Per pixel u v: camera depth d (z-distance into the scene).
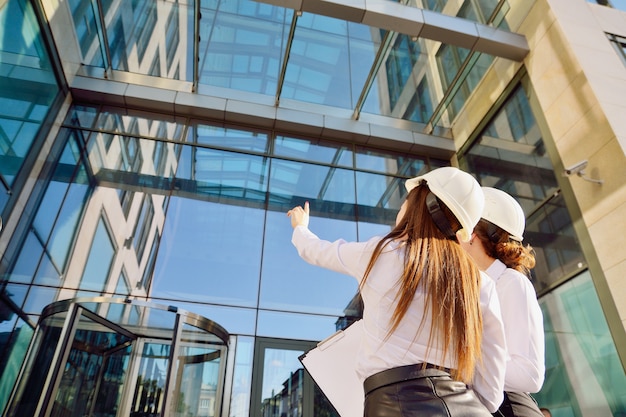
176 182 6.77
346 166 7.77
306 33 7.07
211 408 4.73
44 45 6.02
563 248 5.29
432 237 0.87
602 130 5.05
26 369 4.23
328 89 7.77
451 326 0.76
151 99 7.28
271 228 6.64
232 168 7.19
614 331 4.41
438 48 8.14
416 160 8.18
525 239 5.98
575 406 4.67
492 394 0.84
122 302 4.64
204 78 7.58
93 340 4.42
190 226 6.35
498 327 0.87
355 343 1.28
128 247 5.90
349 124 8.00
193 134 7.42
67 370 4.13
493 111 7.21
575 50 5.70
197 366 4.84
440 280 0.80
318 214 7.07
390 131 8.12
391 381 0.75
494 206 1.40
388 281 0.84
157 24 7.04
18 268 5.22
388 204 7.48
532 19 6.50
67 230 5.77
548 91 6.00
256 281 6.04
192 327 5.00
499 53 6.55
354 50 7.36
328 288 6.18
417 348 0.77
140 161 6.84
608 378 4.37
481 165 7.33
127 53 7.27
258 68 7.43
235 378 5.18
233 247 6.28
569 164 5.43
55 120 6.47
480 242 1.37
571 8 6.26
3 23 4.95
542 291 5.50
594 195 4.98
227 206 6.71
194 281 5.83
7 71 5.10
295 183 7.30
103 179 6.46
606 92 5.30
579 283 4.96
